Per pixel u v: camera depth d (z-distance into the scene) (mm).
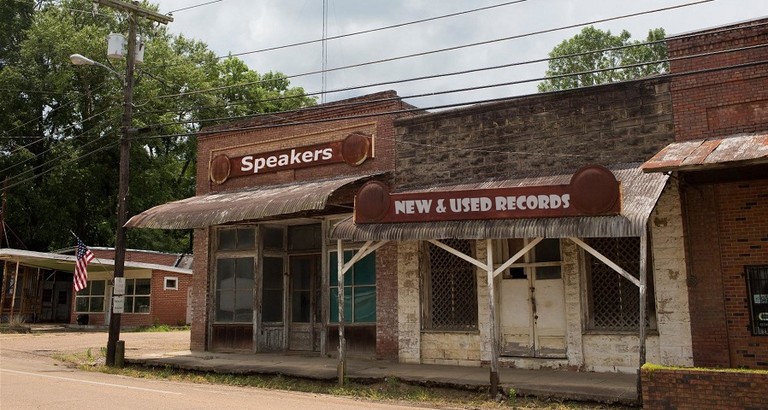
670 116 12641
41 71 37500
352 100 16828
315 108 17469
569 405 10469
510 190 11227
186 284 34188
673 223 12266
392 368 14000
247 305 18219
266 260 18375
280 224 18344
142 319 32438
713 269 11797
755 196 11578
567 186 10680
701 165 9922
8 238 39344
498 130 14602
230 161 19016
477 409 10453
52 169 34375
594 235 10367
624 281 12977
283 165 17859
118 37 17938
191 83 39969
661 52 39281
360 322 16281
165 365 15586
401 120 15992
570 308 13242
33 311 34500
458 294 14883
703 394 8977
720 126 12086
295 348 18172
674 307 12102
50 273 36562
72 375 14000
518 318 14023
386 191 12586
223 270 18891
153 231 43594
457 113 15156
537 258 13992
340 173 16859
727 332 11562
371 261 16312
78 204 39281
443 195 11914
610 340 12781
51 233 37625
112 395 10508
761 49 11875
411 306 15195
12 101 36438
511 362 13836
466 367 14055
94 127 35781
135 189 39906
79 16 40500
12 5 40031
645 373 9391
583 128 13562
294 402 10586
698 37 12461
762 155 9555
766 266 11352
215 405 9734
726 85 12117
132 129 17297
